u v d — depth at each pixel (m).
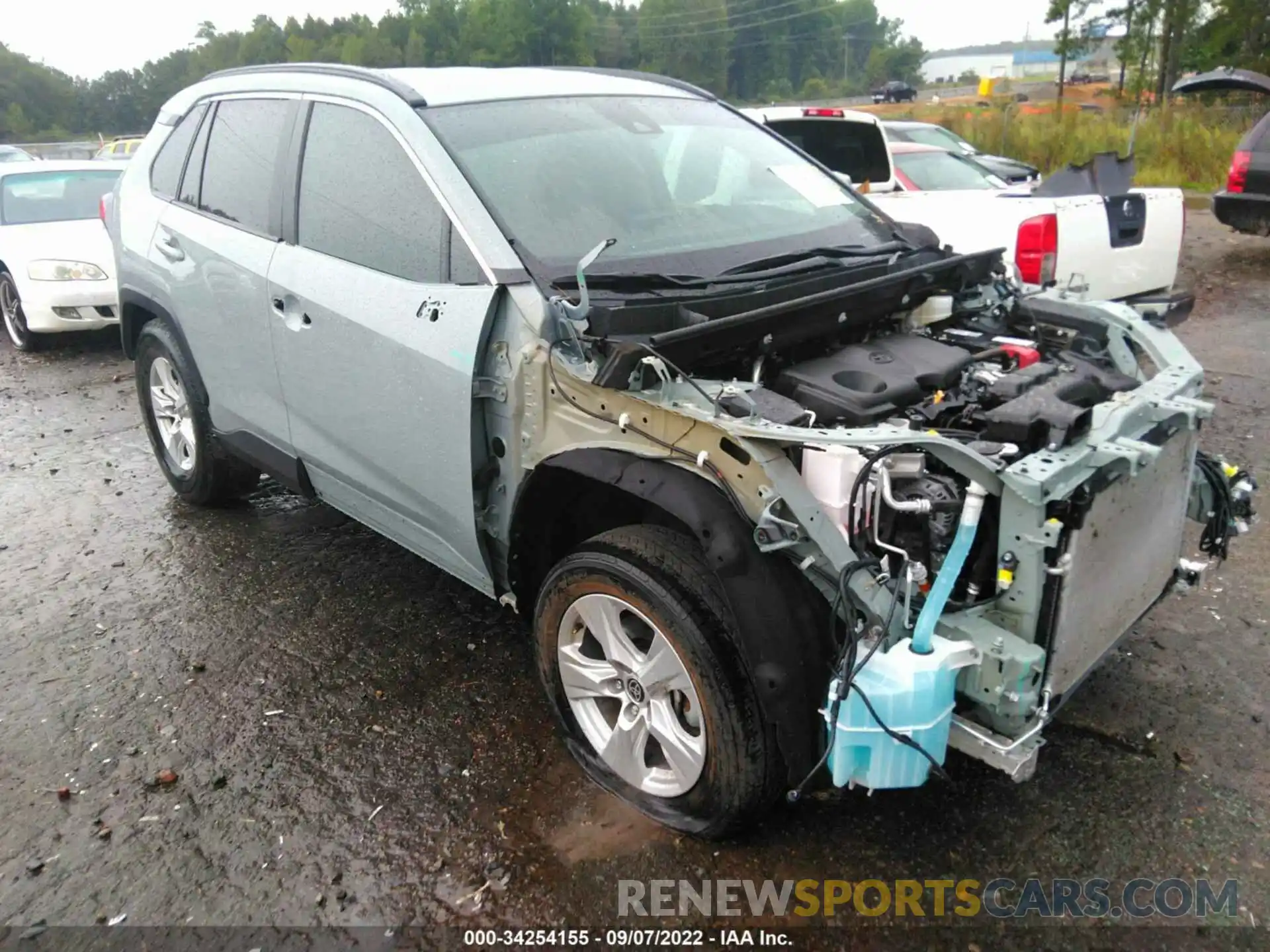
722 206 3.60
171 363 4.70
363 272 3.36
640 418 2.58
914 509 2.38
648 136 3.72
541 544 3.09
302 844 2.79
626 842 2.74
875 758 2.23
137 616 4.06
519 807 2.90
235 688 3.54
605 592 2.69
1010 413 2.46
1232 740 3.04
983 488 2.25
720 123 4.06
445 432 3.07
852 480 2.38
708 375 2.88
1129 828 2.72
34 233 8.62
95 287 8.41
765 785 2.48
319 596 4.18
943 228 6.07
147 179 4.77
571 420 2.75
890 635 2.29
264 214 3.88
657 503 2.49
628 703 2.80
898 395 2.83
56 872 2.72
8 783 3.08
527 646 3.74
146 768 3.13
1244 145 10.63
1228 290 9.23
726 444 2.39
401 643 3.79
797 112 7.34
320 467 3.85
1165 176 17.55
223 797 2.99
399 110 3.37
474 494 3.05
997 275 3.79
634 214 3.34
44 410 7.13
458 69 3.89
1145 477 2.59
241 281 3.89
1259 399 5.99
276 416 3.97
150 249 4.56
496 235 3.01
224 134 4.26
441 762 3.11
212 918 2.55
